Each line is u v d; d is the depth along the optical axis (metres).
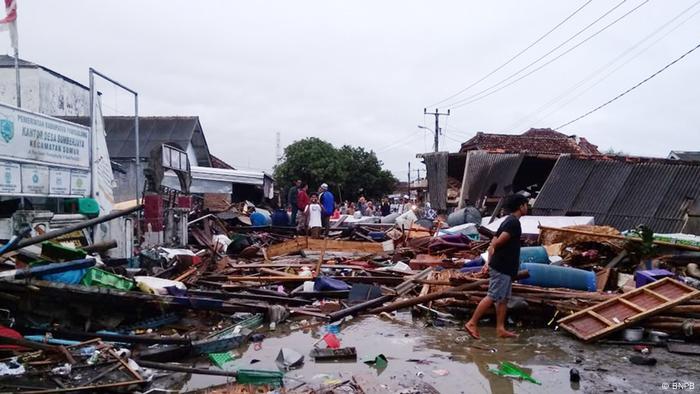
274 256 14.26
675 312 6.42
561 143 29.30
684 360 5.57
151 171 11.16
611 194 14.82
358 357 5.70
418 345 6.22
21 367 4.63
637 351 5.93
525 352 5.91
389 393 4.58
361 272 10.66
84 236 8.95
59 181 8.99
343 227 19.30
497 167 19.23
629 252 9.59
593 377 5.03
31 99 23.56
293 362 5.35
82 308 5.93
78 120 20.36
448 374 5.13
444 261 10.77
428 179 22.62
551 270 8.00
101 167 10.66
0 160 7.44
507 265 6.40
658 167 14.47
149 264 9.55
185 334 6.46
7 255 6.29
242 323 6.86
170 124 30.75
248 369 5.09
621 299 6.82
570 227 10.89
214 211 21.00
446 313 7.84
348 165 48.62
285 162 47.59
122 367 4.75
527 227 13.90
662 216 13.56
